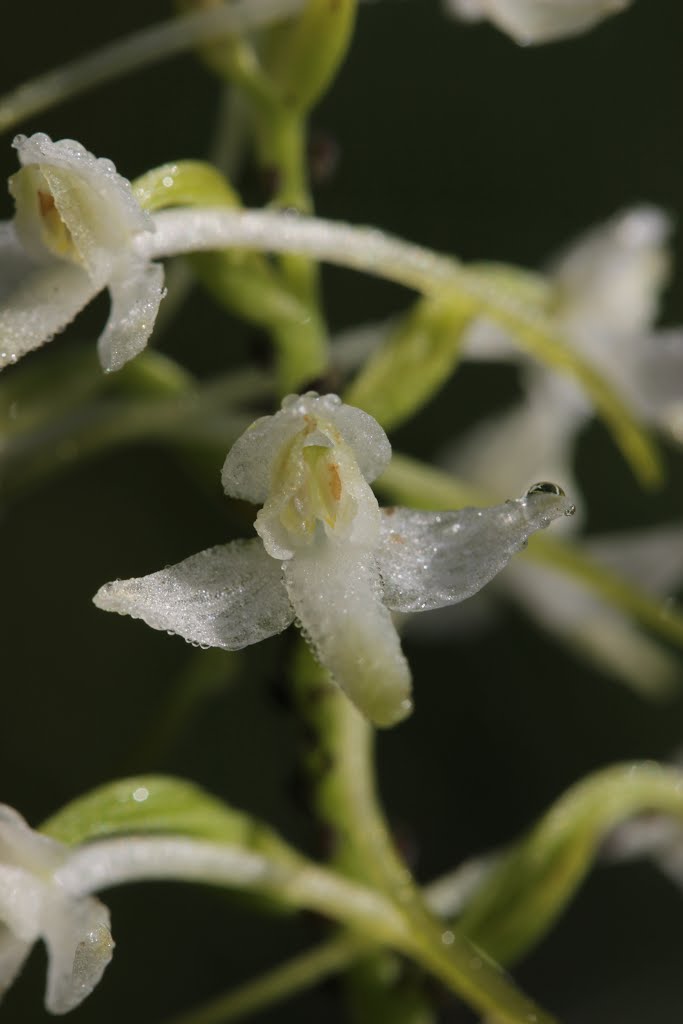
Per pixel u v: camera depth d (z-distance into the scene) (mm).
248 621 161
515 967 265
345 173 294
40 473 194
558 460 212
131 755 203
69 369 192
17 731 281
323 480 162
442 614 230
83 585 285
